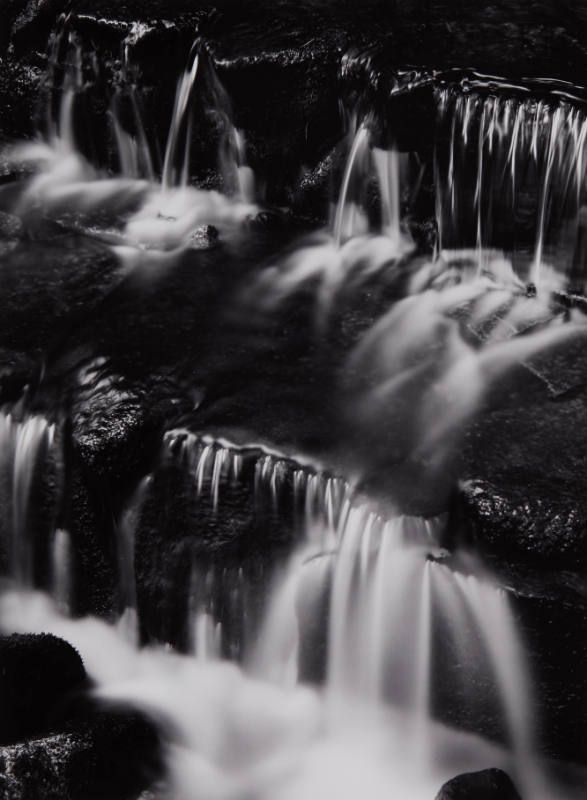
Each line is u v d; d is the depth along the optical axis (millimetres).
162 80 11070
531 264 9523
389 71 9727
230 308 9531
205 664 8320
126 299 9680
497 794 6742
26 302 9656
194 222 10891
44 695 7789
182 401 8438
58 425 8516
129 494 8250
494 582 7043
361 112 10078
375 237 10414
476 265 9781
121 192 11508
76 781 7160
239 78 10500
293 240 10586
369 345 9031
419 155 9836
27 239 10609
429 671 7465
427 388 8484
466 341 9031
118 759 7340
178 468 8109
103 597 8641
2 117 12391
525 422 8062
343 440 7969
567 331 9086
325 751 7637
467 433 7965
